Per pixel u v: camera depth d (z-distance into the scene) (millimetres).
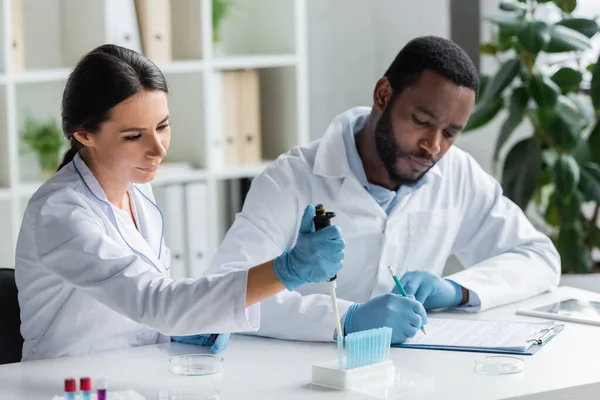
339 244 1918
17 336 2373
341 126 2676
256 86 4219
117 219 2184
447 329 2285
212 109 4066
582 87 4320
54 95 4012
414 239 2688
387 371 1914
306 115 4285
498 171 4594
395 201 2674
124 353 2150
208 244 4078
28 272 2166
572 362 2027
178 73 4078
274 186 2566
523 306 2557
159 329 1977
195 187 4008
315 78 4500
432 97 2357
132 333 2271
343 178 2600
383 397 1800
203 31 3953
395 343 2162
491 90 3822
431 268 2752
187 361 2025
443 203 2748
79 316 2189
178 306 1944
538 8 4441
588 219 4344
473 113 4012
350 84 4570
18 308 2387
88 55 2070
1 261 3705
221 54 4348
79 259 2000
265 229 2510
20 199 3943
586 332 2285
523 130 4578
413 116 2395
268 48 4340
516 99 3877
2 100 3561
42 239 2041
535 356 2074
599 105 3781
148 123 2039
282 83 4289
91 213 2094
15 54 3631
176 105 4113
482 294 2512
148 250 2248
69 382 1664
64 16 3900
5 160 3602
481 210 2828
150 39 3855
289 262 1938
